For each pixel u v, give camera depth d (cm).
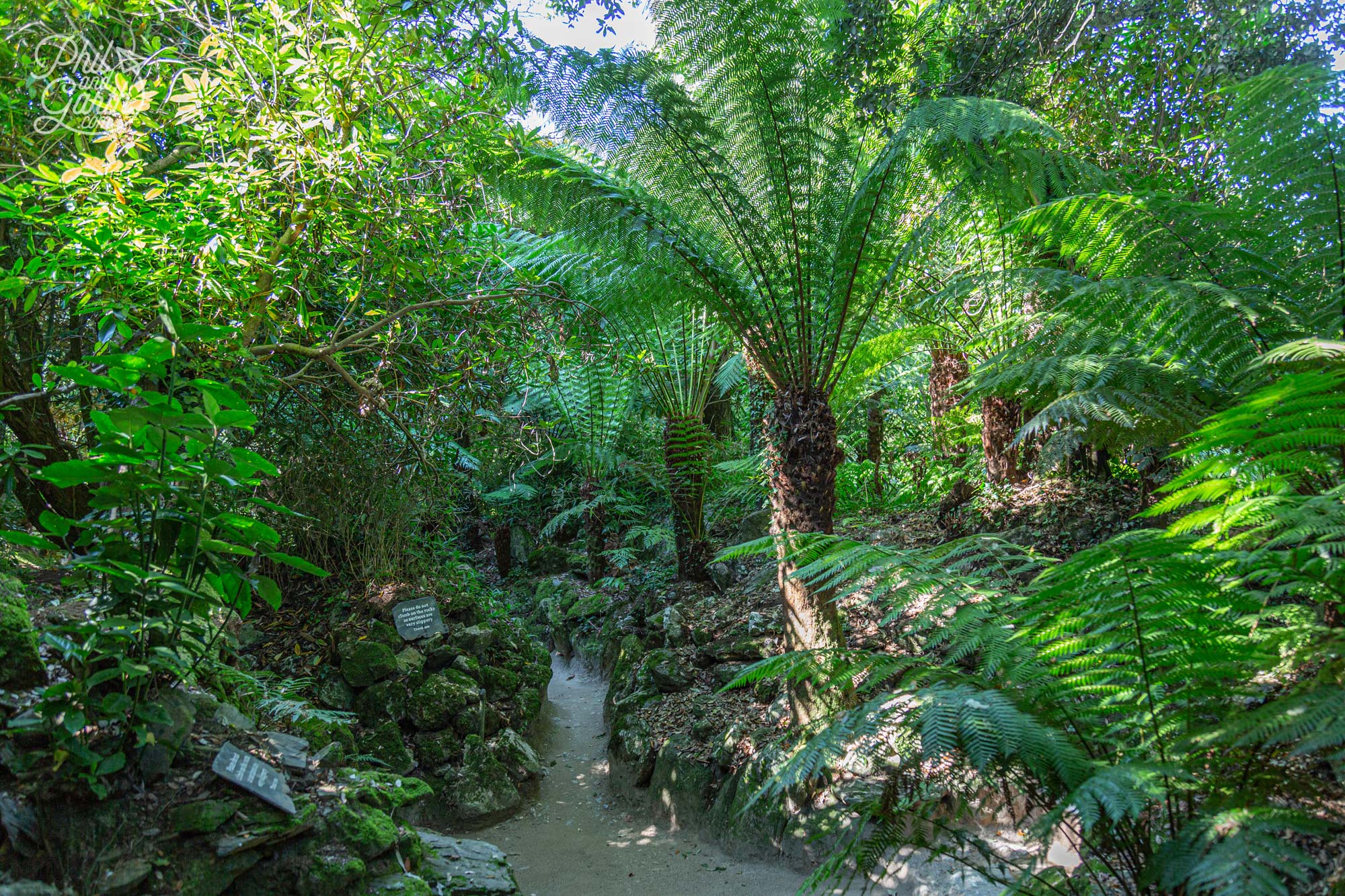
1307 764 179
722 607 564
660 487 805
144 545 220
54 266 240
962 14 486
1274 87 247
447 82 352
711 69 384
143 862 209
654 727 471
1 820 194
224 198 279
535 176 395
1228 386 273
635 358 493
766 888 342
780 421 392
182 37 317
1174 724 161
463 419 447
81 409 345
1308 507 148
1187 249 280
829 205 386
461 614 550
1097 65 450
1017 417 493
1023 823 301
